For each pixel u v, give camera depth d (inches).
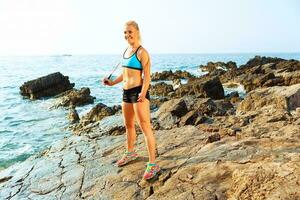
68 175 213.2
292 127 246.8
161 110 408.8
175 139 241.4
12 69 3046.3
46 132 529.7
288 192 122.5
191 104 512.1
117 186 181.6
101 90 1235.9
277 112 329.4
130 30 173.6
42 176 221.3
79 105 876.0
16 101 983.6
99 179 195.6
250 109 452.8
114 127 318.7
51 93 1126.4
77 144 281.6
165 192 160.6
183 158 198.4
